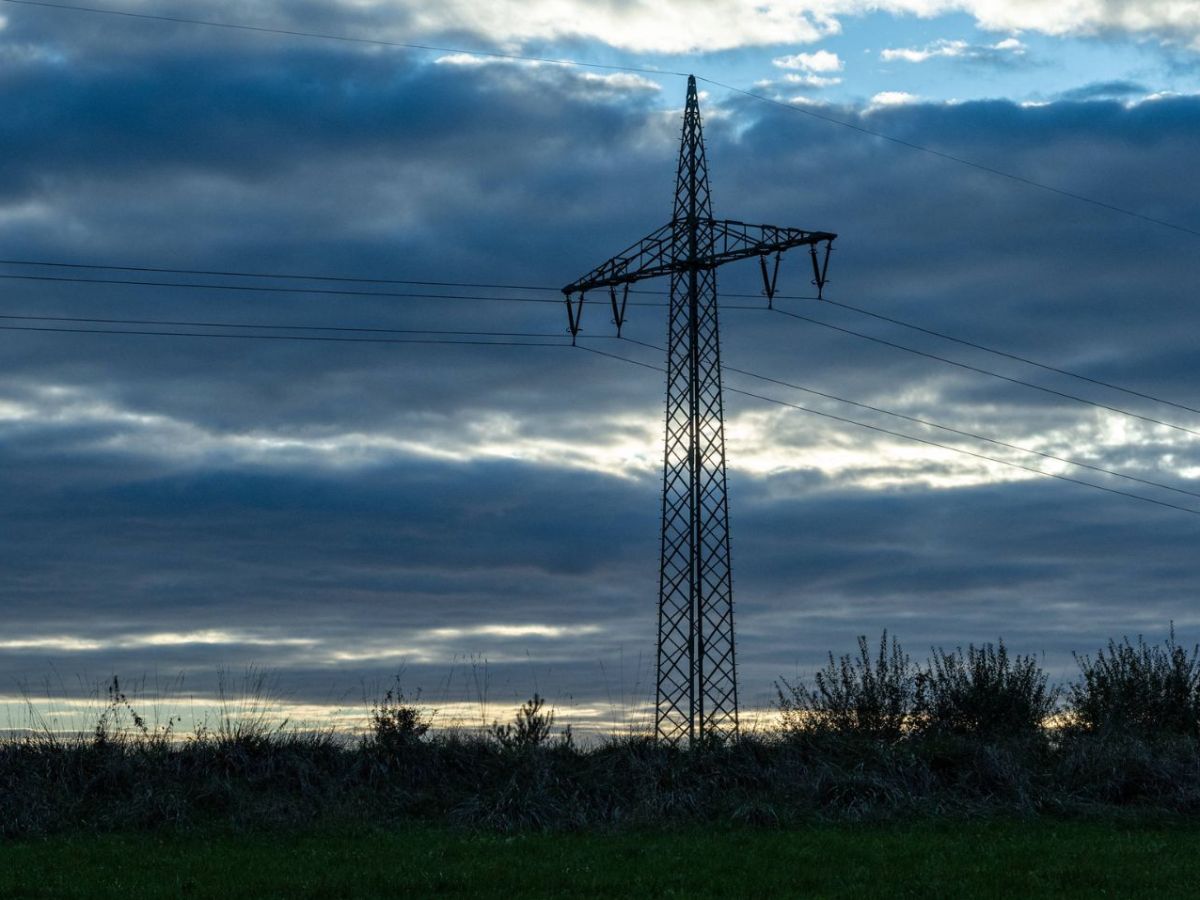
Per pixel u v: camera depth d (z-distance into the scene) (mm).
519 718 24906
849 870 17078
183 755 23578
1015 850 18641
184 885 16125
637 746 24859
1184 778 23938
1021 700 27172
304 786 22891
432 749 24297
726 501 30266
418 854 18438
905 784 23281
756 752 24922
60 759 23000
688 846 19234
